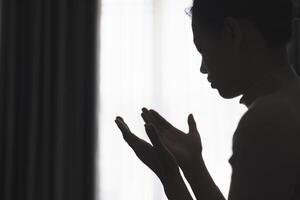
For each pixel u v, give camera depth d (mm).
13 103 2527
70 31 2568
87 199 2486
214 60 676
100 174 2568
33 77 2529
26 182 2498
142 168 2564
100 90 2605
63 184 2512
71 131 2527
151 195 2551
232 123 2590
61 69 2523
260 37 628
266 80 634
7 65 2529
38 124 2541
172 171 684
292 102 598
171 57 2627
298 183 566
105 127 2592
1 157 2521
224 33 645
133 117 2592
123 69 2615
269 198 541
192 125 838
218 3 637
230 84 673
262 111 565
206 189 766
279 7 624
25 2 2574
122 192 2559
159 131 826
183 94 2604
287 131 552
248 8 618
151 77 2615
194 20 688
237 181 563
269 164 541
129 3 2654
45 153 2510
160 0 2652
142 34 2637
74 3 2566
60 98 2516
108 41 2635
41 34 2559
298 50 2383
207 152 2562
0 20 2562
